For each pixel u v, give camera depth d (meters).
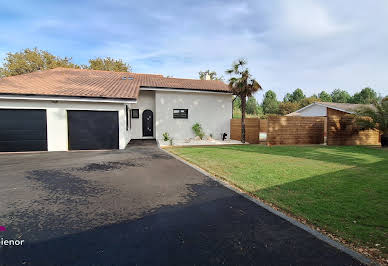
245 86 13.56
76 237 2.70
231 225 3.05
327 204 3.77
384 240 2.62
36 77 13.37
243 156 8.88
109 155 9.06
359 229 2.89
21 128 9.77
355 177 5.55
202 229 2.92
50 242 2.58
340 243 2.58
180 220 3.20
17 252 2.37
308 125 14.21
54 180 5.33
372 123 12.49
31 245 2.51
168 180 5.40
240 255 2.32
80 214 3.40
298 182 5.12
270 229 2.93
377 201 3.90
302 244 2.56
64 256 2.30
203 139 16.08
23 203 3.84
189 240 2.64
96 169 6.55
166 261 2.21
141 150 10.62
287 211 3.53
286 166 6.91
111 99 10.41
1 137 9.56
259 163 7.40
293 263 2.19
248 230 2.90
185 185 4.99
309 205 3.73
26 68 27.98
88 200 4.01
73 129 10.45
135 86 13.46
